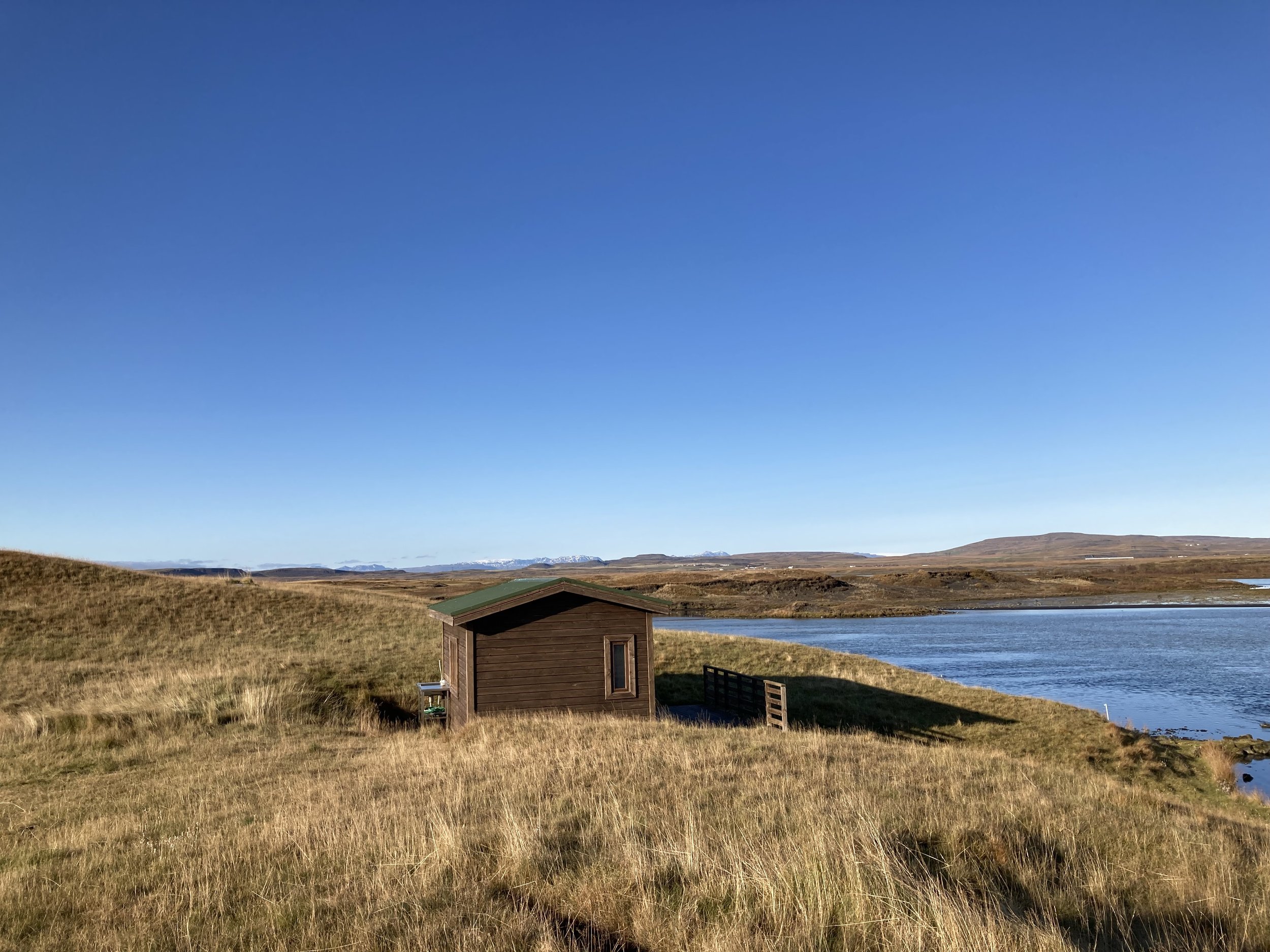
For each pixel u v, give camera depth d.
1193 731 30.38
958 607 107.12
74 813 12.52
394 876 8.14
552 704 21.59
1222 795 21.75
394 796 11.84
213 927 7.15
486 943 6.52
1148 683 40.50
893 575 141.12
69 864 9.45
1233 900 7.96
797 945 6.51
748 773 12.80
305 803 11.84
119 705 21.62
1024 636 65.00
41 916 7.77
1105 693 38.12
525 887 7.83
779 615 95.69
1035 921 7.09
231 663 28.45
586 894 7.60
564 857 8.70
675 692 29.44
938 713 27.30
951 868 8.21
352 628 36.81
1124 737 25.16
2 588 36.78
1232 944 6.99
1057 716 26.83
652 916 7.07
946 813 10.19
